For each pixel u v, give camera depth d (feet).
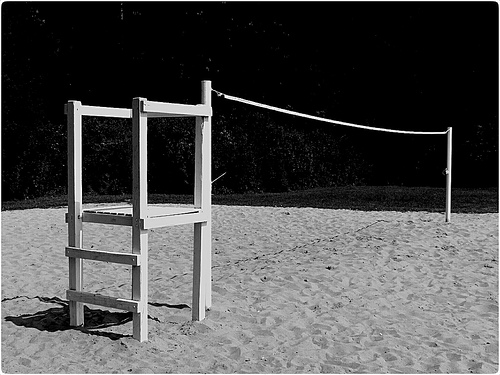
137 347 17.10
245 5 71.46
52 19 69.41
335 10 68.54
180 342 17.65
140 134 17.15
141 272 17.39
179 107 17.98
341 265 25.04
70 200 18.74
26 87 59.52
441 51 63.98
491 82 62.28
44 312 20.29
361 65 67.26
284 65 70.38
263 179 57.16
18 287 23.09
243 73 71.61
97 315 19.88
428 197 50.39
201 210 19.12
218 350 17.12
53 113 68.44
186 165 54.44
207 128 19.15
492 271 24.80
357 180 63.31
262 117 59.31
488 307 20.83
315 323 19.08
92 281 23.72
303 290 22.13
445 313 20.27
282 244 29.37
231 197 50.70
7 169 52.90
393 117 65.62
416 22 65.16
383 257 26.30
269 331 18.37
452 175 61.52
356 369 15.98
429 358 16.65
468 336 18.30
